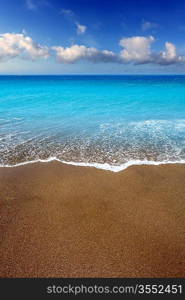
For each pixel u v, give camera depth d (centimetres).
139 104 2420
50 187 692
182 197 639
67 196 642
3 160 904
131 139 1205
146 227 517
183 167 843
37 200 620
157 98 2919
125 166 855
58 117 1747
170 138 1218
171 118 1706
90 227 516
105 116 1797
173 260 430
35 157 945
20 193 656
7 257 431
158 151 1021
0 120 1622
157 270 412
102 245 463
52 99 2830
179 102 2527
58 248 454
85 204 604
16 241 470
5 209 578
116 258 433
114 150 1038
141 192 667
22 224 522
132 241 475
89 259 430
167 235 492
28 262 423
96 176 771
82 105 2359
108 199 629
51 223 527
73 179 747
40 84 6256
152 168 836
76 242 470
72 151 1023
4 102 2514
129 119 1689
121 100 2759
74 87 5109
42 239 477
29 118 1698
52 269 411
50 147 1073
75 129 1408
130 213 567
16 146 1079
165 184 714
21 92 3747
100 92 3844
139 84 6291
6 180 735
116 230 507
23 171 806
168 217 552
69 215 557
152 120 1648
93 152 1011
